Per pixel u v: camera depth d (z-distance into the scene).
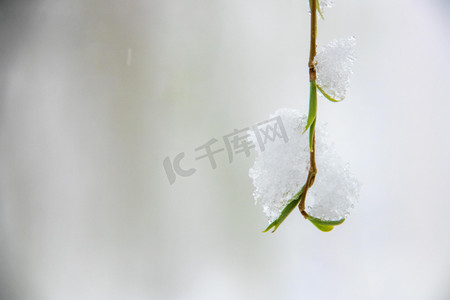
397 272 1.33
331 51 0.44
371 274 1.34
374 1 1.35
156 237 1.46
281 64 1.41
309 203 0.45
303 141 0.45
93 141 1.51
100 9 1.50
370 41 1.35
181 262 1.44
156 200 1.46
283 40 1.41
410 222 1.34
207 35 1.44
